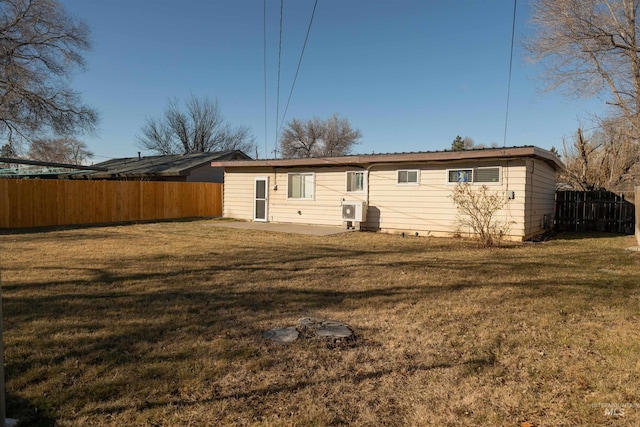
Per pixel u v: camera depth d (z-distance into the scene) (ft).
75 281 18.63
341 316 14.02
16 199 45.44
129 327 12.58
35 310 14.14
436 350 11.12
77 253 26.89
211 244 32.12
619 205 45.88
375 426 7.62
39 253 26.76
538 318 13.71
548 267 22.98
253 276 20.15
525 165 35.12
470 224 34.81
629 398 8.46
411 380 9.43
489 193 36.52
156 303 15.19
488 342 11.63
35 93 66.74
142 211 57.06
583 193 48.14
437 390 8.96
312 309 14.79
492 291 17.42
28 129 68.74
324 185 47.65
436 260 25.29
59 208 48.96
